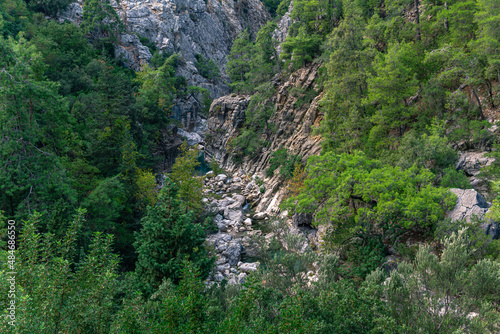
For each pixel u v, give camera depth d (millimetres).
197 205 42125
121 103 49094
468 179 30047
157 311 13570
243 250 39750
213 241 40062
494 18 33250
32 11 95188
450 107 36156
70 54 74250
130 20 121812
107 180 31422
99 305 10578
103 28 102688
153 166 62188
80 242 23750
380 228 28844
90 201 28578
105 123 42812
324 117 50812
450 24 44469
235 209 52281
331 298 13289
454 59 35000
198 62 139000
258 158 72250
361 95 42906
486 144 32250
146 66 100688
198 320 11359
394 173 29625
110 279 11047
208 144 92438
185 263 13406
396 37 48688
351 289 13992
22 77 24844
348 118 41812
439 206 25547
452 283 14258
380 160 34812
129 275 20094
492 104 34938
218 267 34250
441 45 40719
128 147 40875
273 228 37250
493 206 22422
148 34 124438
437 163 32188
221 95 139500
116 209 32031
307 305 12727
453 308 13375
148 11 127375
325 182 32188
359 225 28375
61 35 79688
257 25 191125
